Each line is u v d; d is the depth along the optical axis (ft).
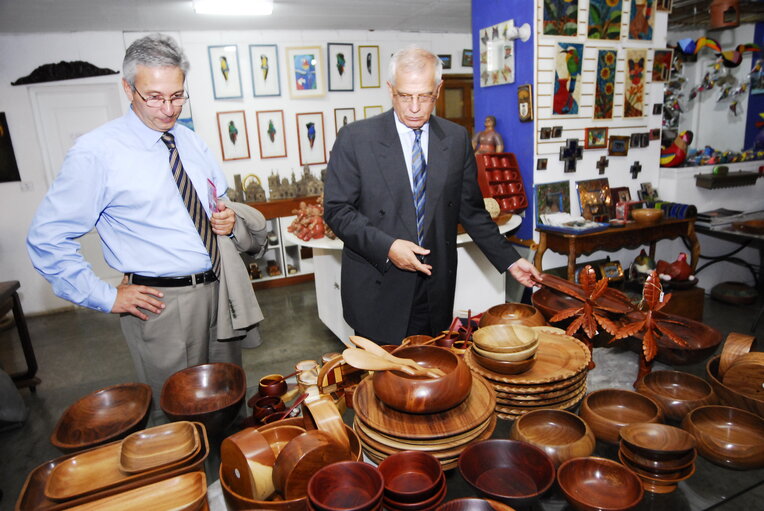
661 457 2.50
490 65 10.88
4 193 15.38
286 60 17.24
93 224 4.48
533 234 10.77
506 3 10.24
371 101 18.63
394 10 15.03
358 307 5.35
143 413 3.20
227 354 5.42
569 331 3.68
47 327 14.92
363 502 2.25
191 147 5.00
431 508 2.26
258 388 3.76
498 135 10.88
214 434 3.16
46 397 10.46
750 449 2.62
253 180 17.49
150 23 14.67
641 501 2.39
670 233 11.00
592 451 2.69
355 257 5.39
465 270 9.80
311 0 13.34
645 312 3.77
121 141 4.46
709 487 2.58
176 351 4.88
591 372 3.82
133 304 4.47
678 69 12.26
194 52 16.31
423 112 4.54
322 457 2.36
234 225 5.06
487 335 3.35
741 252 13.82
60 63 15.10
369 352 2.89
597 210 11.06
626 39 10.82
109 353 12.72
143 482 2.47
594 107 10.76
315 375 3.70
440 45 19.15
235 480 2.53
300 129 17.90
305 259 18.12
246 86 17.04
